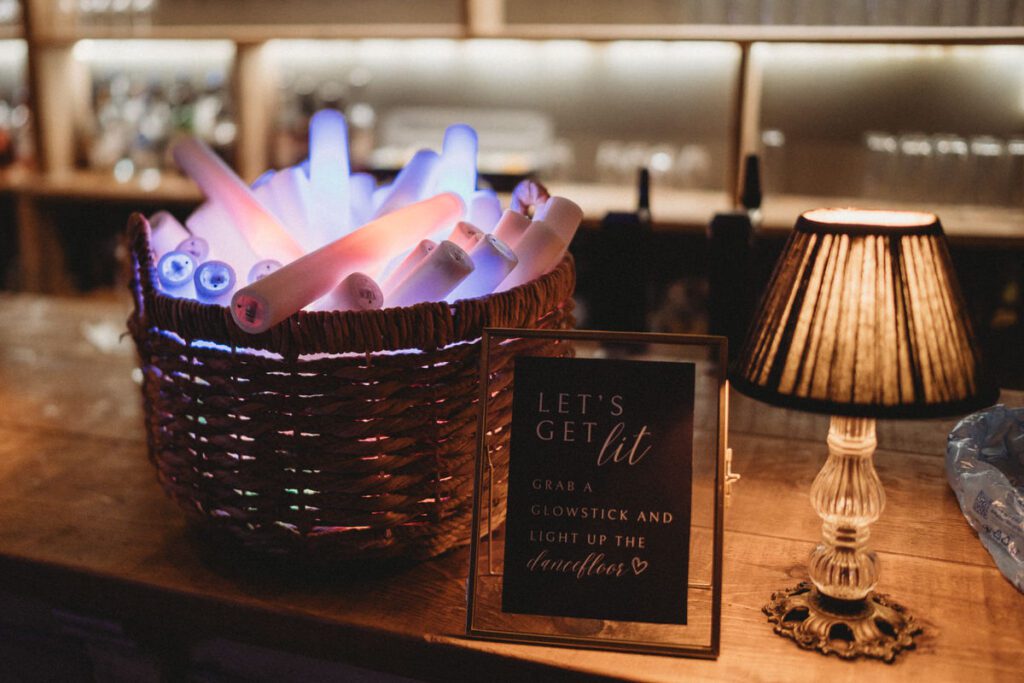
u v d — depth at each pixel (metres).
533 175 2.85
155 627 1.02
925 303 0.73
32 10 3.12
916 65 2.74
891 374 0.72
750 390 0.77
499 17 2.74
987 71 2.69
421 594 0.92
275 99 3.12
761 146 2.79
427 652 0.85
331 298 0.86
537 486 0.85
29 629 1.16
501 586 0.88
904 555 0.98
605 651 0.83
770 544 1.00
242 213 0.96
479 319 0.86
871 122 2.81
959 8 2.47
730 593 0.91
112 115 3.33
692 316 2.72
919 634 0.84
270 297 0.80
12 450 1.28
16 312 2.01
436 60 3.11
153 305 0.89
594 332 0.84
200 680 1.05
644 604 0.83
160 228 1.01
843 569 0.83
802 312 0.74
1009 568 0.92
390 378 0.85
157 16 3.17
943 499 1.10
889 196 2.64
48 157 3.27
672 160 2.94
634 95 2.99
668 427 0.85
